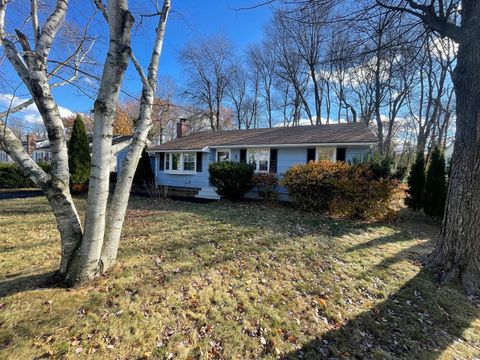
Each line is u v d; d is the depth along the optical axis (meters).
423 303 3.26
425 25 4.81
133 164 3.37
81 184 12.56
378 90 18.19
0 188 15.11
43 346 2.08
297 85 24.59
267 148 12.86
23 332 2.20
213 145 14.17
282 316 2.79
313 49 18.30
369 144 10.41
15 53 2.55
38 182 2.62
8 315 2.39
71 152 12.38
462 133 3.93
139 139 3.34
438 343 2.59
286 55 22.98
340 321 2.79
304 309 2.95
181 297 2.98
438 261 4.16
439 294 3.50
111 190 14.48
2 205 8.87
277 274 3.78
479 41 3.70
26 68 2.58
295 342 2.43
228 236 5.53
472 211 3.79
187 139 17.56
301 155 11.98
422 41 5.26
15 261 3.73
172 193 15.23
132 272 3.44
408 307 3.15
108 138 2.82
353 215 8.20
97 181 2.81
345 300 3.20
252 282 3.48
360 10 4.78
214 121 30.50
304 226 6.87
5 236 5.07
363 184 7.96
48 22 2.59
